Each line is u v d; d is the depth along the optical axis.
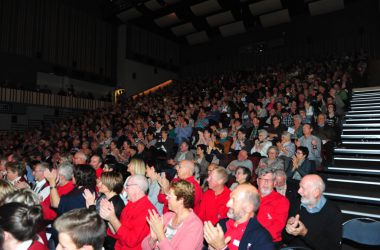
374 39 16.48
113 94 20.02
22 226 1.59
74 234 1.43
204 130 7.19
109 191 3.12
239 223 2.28
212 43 22.12
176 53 23.64
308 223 2.72
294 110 7.95
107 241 2.94
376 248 3.10
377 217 3.78
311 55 18.19
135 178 2.82
